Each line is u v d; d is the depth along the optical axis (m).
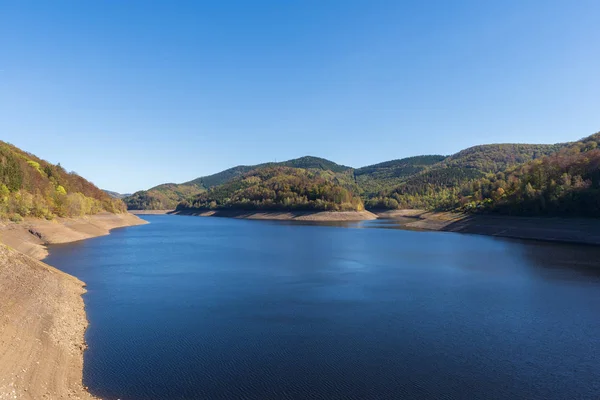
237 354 24.89
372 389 20.39
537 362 23.88
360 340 27.50
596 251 72.56
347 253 73.81
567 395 19.95
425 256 68.94
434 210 178.00
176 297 39.53
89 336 27.92
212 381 21.11
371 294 40.97
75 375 21.38
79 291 40.53
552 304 36.69
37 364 20.61
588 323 31.19
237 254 72.56
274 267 57.94
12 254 39.03
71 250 75.31
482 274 51.62
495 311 34.53
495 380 21.52
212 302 37.69
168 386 20.47
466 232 119.25
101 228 124.00
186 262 62.41
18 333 23.19
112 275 50.94
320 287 44.38
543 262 60.88
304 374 22.09
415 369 22.83
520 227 104.06
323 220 194.62
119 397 19.28
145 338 27.66
